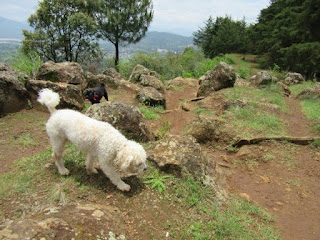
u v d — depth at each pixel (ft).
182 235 9.92
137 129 17.46
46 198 11.19
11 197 11.38
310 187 15.55
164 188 12.14
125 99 33.09
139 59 65.51
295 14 89.86
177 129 25.21
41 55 66.85
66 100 25.25
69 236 8.03
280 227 11.97
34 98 25.08
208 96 34.88
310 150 19.56
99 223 9.04
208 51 156.56
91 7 69.87
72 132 11.98
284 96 37.68
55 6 65.67
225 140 21.43
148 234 9.83
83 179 12.87
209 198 12.34
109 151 11.52
